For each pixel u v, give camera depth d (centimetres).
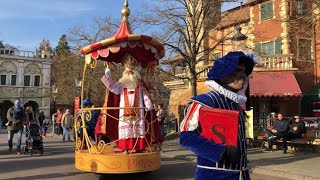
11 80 5838
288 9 1548
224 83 343
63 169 1194
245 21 2784
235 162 325
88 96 3559
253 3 2741
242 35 1628
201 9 1730
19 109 1612
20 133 1602
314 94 2469
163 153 1617
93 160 980
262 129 1930
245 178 331
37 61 6022
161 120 1903
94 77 3616
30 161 1373
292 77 2425
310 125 1950
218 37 2120
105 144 1005
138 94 1041
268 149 1650
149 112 1070
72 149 1842
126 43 1014
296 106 2564
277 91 2352
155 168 1016
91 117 1152
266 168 1198
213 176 322
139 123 1021
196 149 319
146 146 1039
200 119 325
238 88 342
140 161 980
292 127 1631
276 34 2583
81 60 4156
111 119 1086
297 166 1235
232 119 318
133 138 1012
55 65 6084
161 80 3041
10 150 1666
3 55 5744
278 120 1641
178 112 2627
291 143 1666
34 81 6016
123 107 997
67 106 5656
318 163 1297
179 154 1559
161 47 1078
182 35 1739
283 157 1450
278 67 2469
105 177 1066
